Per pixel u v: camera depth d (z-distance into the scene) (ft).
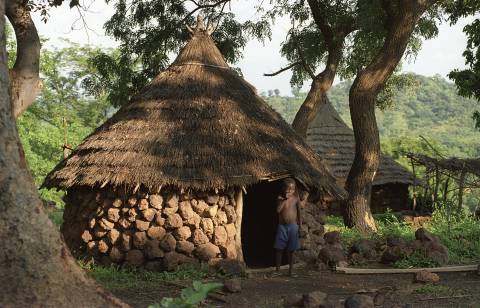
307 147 39.58
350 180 52.49
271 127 36.86
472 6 63.77
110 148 34.27
